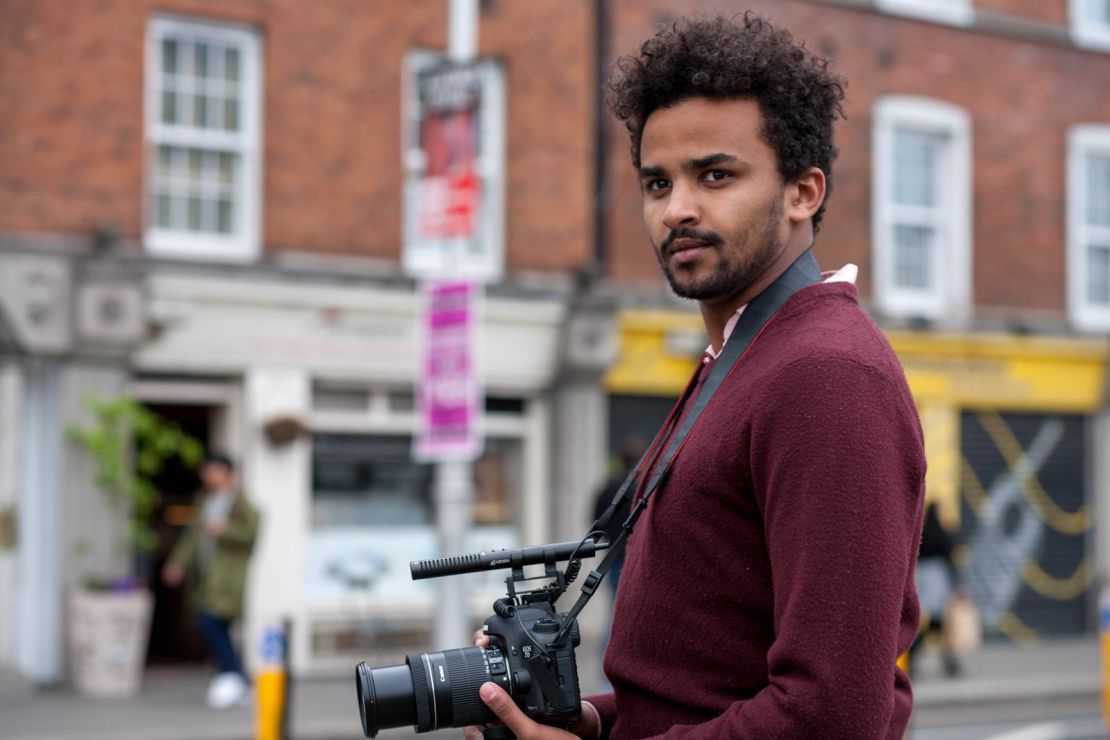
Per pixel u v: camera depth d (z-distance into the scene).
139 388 13.30
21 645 12.66
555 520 15.16
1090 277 18.48
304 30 13.91
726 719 1.83
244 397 13.64
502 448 15.27
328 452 14.19
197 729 10.51
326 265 13.84
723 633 1.96
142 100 13.16
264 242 13.72
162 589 14.65
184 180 13.55
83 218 12.91
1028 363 17.89
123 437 12.74
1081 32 18.34
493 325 14.78
